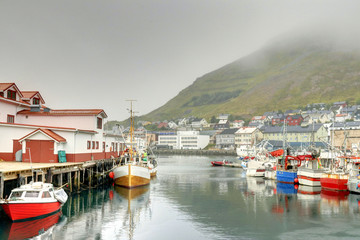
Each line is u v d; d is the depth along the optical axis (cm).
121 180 5309
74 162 4703
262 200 4503
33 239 2558
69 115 5419
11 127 4619
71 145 4738
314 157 6450
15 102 5169
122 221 3266
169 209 3872
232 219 3447
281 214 3669
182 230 3027
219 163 11638
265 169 7538
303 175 5994
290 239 2814
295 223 3303
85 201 4144
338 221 3378
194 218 3472
